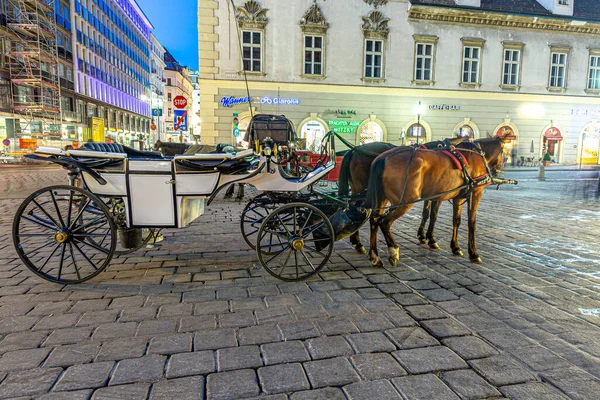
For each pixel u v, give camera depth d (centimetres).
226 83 2236
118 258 545
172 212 448
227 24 2205
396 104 2438
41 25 3238
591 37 2655
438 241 668
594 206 1075
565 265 533
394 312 375
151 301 395
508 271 505
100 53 4641
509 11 2461
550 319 364
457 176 523
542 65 2619
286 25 2262
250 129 1152
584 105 2700
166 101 8319
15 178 1688
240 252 580
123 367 278
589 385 263
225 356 294
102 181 442
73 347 304
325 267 514
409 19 2400
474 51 2530
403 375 273
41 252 570
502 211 988
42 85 3075
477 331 338
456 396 251
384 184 489
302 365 284
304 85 2311
